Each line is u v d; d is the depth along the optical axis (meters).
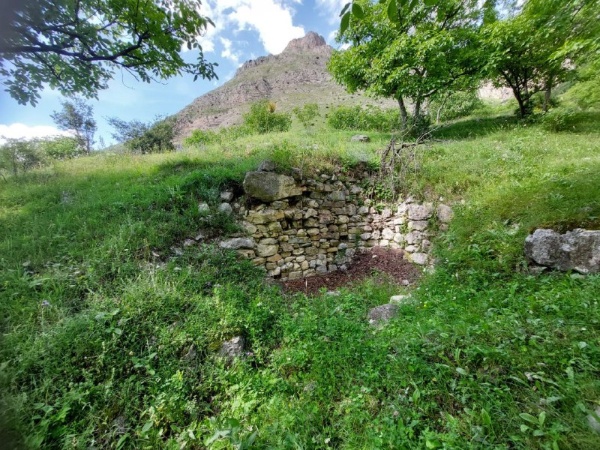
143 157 7.28
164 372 2.11
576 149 5.21
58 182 5.46
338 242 5.48
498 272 3.13
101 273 2.91
